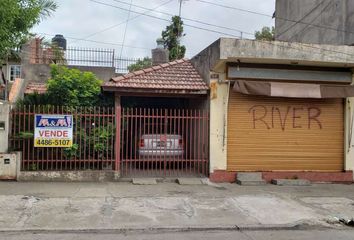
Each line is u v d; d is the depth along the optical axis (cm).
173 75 1397
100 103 1385
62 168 1246
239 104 1327
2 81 2441
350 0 1706
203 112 1349
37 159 1230
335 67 1343
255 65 1298
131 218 852
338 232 801
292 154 1355
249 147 1330
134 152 1307
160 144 1316
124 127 1291
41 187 1116
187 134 1341
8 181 1186
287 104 1356
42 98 1331
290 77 1316
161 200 1003
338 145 1388
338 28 1761
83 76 1377
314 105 1373
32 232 762
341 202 1045
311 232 798
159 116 1302
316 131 1373
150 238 734
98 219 839
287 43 1267
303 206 991
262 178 1316
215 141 1299
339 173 1373
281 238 749
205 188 1178
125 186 1167
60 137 1233
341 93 1328
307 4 1994
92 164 1271
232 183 1288
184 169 1334
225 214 902
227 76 1288
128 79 1338
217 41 1255
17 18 1098
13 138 1223
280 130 1351
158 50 2312
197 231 793
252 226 821
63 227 784
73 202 961
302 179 1331
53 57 2602
